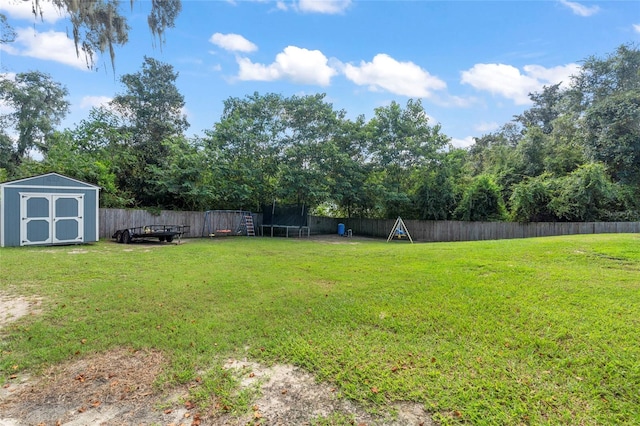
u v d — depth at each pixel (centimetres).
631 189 1694
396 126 1942
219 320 436
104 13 754
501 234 1711
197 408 261
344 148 2003
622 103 1762
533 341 356
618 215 1616
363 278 657
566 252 812
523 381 287
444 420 243
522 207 1670
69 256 938
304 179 1844
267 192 1966
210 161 1759
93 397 276
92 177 1484
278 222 1908
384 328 404
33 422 246
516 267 684
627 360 310
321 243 1484
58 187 1225
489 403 260
